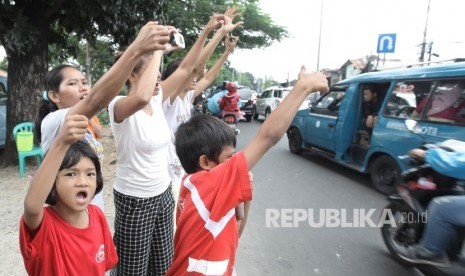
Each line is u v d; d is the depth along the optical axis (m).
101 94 1.43
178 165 2.92
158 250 2.34
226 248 1.42
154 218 2.24
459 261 2.76
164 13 7.12
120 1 5.85
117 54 2.06
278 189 5.79
